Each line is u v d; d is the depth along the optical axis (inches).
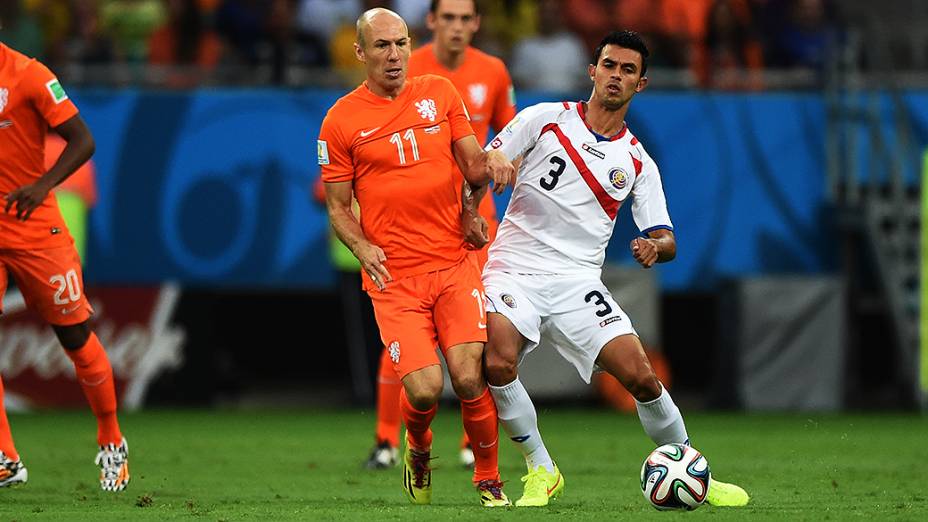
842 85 2159.2
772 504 982.4
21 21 2096.5
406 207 936.3
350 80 2119.8
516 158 976.9
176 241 2047.2
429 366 922.1
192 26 2151.8
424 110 946.1
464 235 952.3
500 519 864.3
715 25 2214.6
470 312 934.4
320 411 2022.6
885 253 2069.4
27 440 1569.9
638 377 944.9
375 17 940.6
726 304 2105.1
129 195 2039.9
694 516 882.8
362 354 2055.9
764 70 2256.4
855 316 2167.8
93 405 1055.0
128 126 2039.9
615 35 960.3
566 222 968.9
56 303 1026.1
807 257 2146.9
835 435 1692.9
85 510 943.7
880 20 2380.7
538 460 965.8
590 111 976.3
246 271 2053.4
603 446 1551.4
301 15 2180.1
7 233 1011.9
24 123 1002.1
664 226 983.6
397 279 942.4
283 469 1288.1
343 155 940.0
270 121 2062.0
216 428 1745.8
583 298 963.3
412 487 976.3
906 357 2079.2
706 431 1747.0
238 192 2054.6
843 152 2146.9
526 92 2105.1
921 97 2170.3
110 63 2108.8
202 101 2053.4
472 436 947.3
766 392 2062.0
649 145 2114.9
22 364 1951.3
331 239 2059.5
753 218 2133.4
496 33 2240.4
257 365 2369.6
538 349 2027.6
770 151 2138.3
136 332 2006.6
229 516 899.4
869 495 1069.8
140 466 1312.7
